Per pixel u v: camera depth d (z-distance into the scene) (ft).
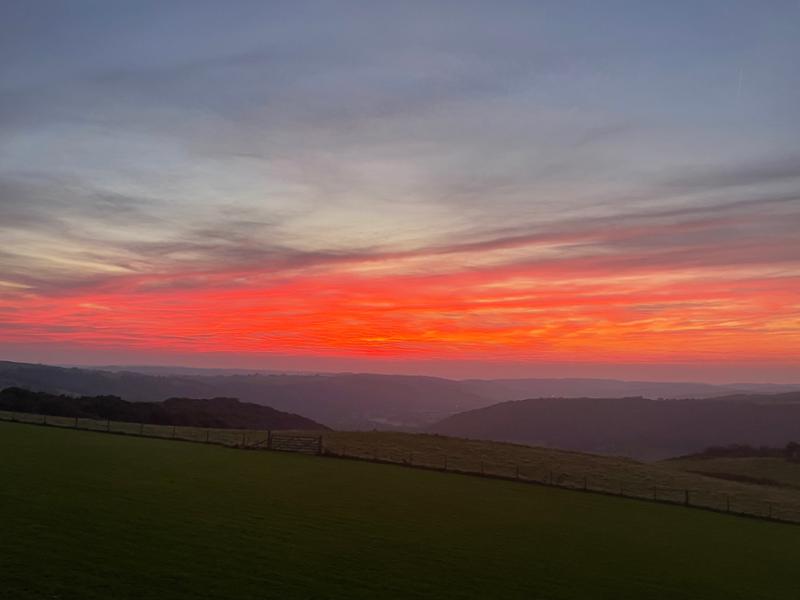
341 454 173.17
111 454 135.85
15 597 47.80
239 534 74.95
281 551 69.36
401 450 201.87
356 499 107.45
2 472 100.32
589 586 69.31
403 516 96.58
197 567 60.44
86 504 82.48
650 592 70.03
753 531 116.67
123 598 50.31
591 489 150.20
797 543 108.99
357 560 69.05
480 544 83.15
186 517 81.05
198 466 129.90
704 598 70.49
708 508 137.59
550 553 82.53
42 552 59.36
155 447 155.94
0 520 69.56
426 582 63.93
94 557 59.77
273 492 106.63
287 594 55.88
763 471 232.32
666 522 116.88
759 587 77.61
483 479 149.89
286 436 195.21
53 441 148.56
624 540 96.53
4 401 264.52
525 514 109.81
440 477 146.41
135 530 71.56
